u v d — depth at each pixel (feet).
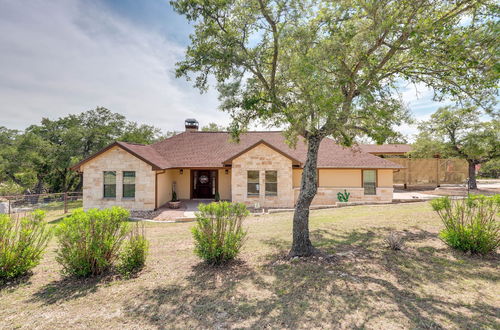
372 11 22.38
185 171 66.28
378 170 58.44
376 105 22.58
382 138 22.80
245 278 18.42
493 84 21.77
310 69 19.38
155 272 19.99
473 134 66.28
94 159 52.47
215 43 23.70
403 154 88.89
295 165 56.39
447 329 11.89
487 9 20.39
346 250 23.90
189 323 12.94
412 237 27.27
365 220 36.50
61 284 17.98
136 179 52.21
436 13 23.65
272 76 23.94
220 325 12.67
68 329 12.62
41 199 82.64
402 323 12.42
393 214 39.58
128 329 12.51
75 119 118.21
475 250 21.99
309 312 13.62
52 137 117.19
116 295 16.21
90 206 52.39
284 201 55.11
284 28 22.77
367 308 13.87
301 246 22.67
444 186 83.61
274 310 13.93
